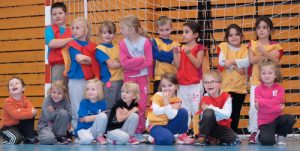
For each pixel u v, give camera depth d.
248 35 7.04
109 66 5.74
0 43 8.11
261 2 7.07
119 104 5.47
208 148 4.73
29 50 7.98
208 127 5.00
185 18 7.23
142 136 5.62
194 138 5.37
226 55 5.82
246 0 7.09
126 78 5.75
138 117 5.41
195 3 7.23
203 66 5.96
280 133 5.25
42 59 7.90
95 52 5.83
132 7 7.28
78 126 5.57
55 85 5.58
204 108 5.13
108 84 5.77
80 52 5.82
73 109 5.86
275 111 5.12
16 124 5.68
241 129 7.03
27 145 5.34
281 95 5.19
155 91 5.95
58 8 6.00
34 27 7.97
